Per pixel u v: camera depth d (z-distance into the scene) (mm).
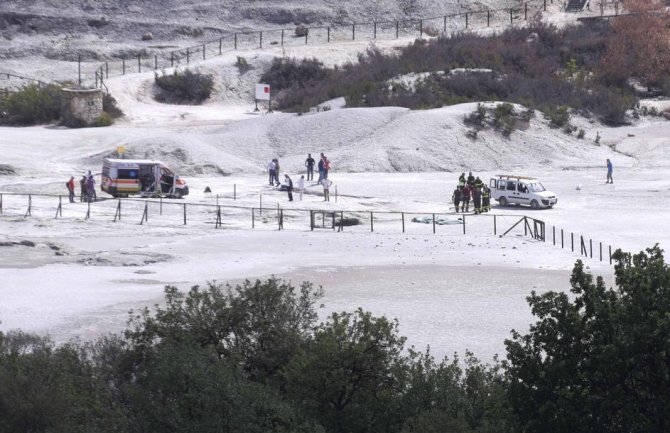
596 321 62750
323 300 115750
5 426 64875
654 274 62906
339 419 64688
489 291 121812
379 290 122188
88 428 61031
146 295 117750
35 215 181500
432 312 110125
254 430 60281
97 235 165250
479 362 84375
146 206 180500
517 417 61938
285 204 197000
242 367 70500
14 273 131000
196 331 72750
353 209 193625
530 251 151250
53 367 69938
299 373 65562
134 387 64500
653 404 58844
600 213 190250
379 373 67125
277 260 143125
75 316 107250
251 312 74312
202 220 182250
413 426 60281
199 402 60875
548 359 63000
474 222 181625
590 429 59594
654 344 59406
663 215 186375
